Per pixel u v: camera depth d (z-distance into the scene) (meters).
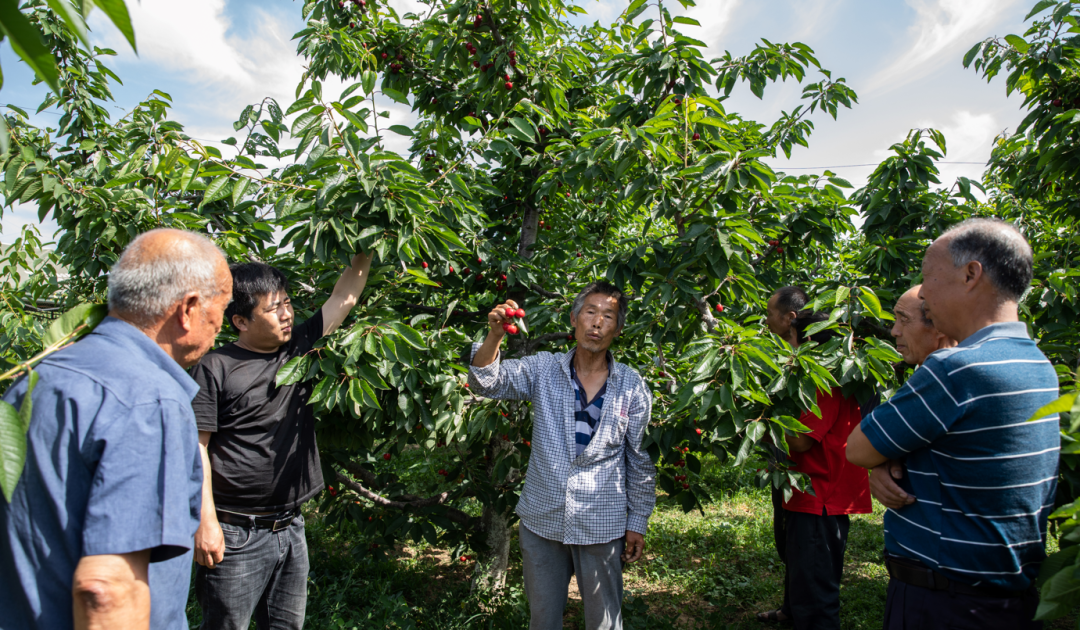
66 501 1.17
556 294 4.11
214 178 2.21
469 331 3.93
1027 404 1.44
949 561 1.51
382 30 4.24
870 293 2.25
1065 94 3.27
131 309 1.37
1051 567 1.32
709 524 5.34
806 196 3.09
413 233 2.38
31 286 3.98
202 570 2.12
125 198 2.62
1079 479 1.88
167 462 1.23
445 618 3.60
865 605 3.84
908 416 1.56
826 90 3.82
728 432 2.28
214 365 2.10
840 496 2.79
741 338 2.27
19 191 2.65
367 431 3.07
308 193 2.31
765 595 4.02
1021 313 2.66
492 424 3.02
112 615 1.12
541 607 2.30
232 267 2.21
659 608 3.90
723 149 2.75
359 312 2.92
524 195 4.26
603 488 2.28
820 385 2.25
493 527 3.97
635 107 3.33
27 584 1.17
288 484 2.24
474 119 3.18
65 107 3.52
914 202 3.33
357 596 3.85
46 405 1.18
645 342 3.69
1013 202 4.49
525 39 4.19
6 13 0.55
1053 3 3.11
